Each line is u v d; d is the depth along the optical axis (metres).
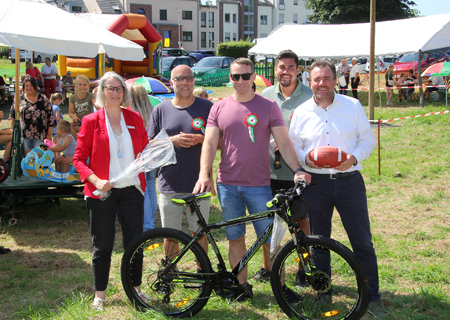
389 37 16.88
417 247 4.87
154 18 58.84
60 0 45.38
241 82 3.47
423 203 6.48
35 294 3.91
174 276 3.46
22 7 6.71
